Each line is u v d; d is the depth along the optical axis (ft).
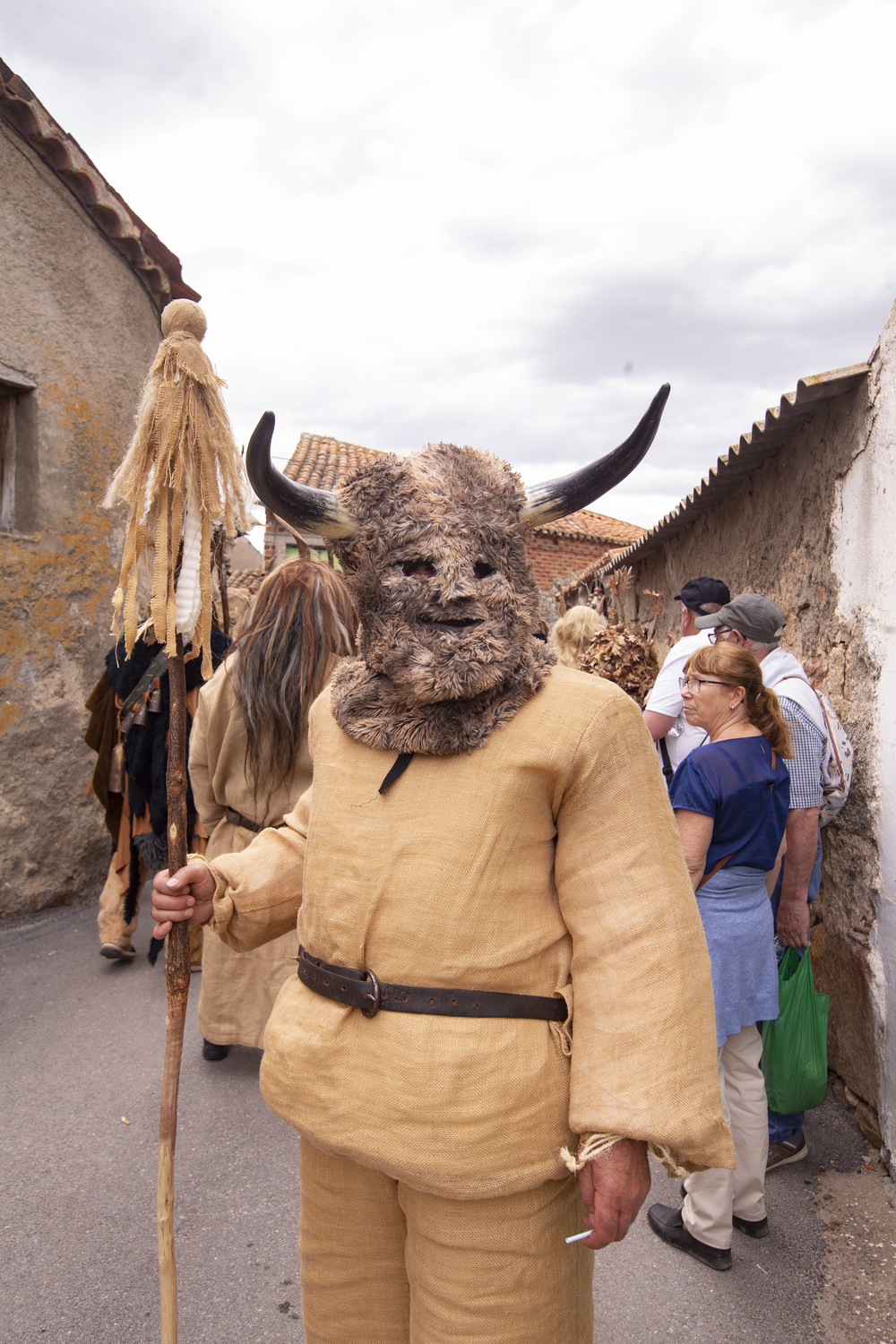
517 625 3.93
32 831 15.55
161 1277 4.74
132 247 17.39
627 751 3.94
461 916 3.78
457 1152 3.68
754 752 7.32
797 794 8.22
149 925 15.71
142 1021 11.71
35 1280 7.10
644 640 11.67
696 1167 3.64
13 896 15.25
